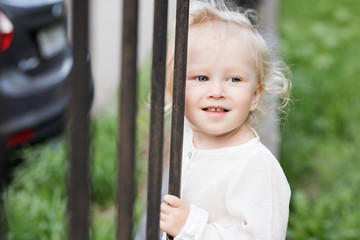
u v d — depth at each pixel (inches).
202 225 83.8
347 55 333.7
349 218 179.9
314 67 306.8
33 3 200.2
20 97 192.9
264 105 96.4
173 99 74.8
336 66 313.9
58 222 179.8
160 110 68.1
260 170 85.7
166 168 183.9
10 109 191.5
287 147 223.8
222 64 86.7
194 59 87.7
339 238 174.1
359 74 306.7
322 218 181.2
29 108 195.8
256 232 83.0
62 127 207.0
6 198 170.9
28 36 197.2
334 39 350.3
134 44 60.4
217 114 87.3
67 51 214.8
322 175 217.9
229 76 87.2
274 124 162.2
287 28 346.9
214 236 84.0
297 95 262.8
